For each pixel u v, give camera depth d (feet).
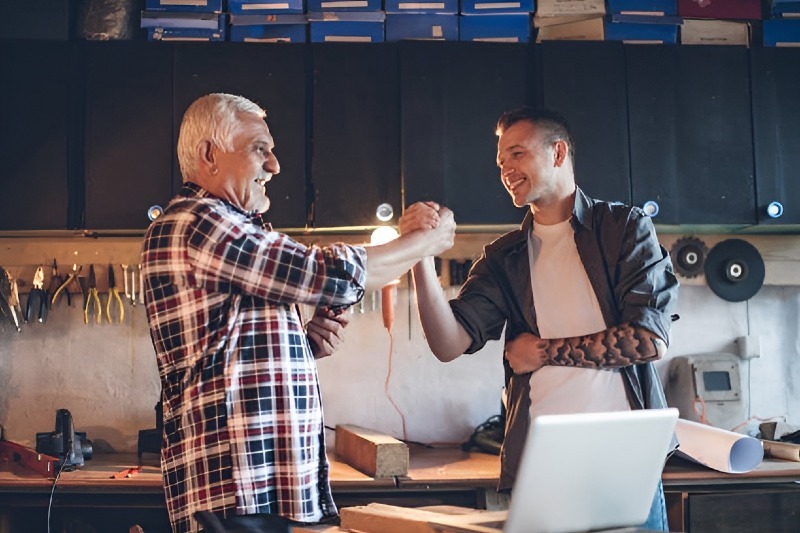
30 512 10.48
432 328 7.84
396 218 11.33
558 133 8.06
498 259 8.26
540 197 8.02
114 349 12.37
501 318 8.30
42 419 12.26
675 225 11.78
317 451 6.77
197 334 6.51
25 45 11.28
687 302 13.01
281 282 6.36
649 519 7.56
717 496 10.14
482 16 11.91
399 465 10.07
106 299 12.41
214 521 5.38
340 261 6.43
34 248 12.20
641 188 11.60
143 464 11.16
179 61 11.34
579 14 12.02
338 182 11.34
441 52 11.56
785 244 12.99
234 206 6.82
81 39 11.63
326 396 12.58
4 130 11.16
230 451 6.41
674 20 12.03
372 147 11.41
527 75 11.66
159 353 6.72
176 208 6.67
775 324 13.12
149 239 6.65
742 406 12.32
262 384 6.52
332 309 7.13
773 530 10.21
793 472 10.34
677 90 11.78
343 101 11.45
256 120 7.12
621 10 12.05
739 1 12.30
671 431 4.93
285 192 11.26
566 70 11.63
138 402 12.37
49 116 11.20
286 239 6.52
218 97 7.09
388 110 11.49
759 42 12.37
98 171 11.19
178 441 6.61
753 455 10.09
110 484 9.99
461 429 12.65
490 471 10.46
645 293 7.64
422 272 7.73
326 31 11.71
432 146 11.40
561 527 4.79
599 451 4.67
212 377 6.48
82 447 11.19
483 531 4.69
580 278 7.94
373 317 12.69
